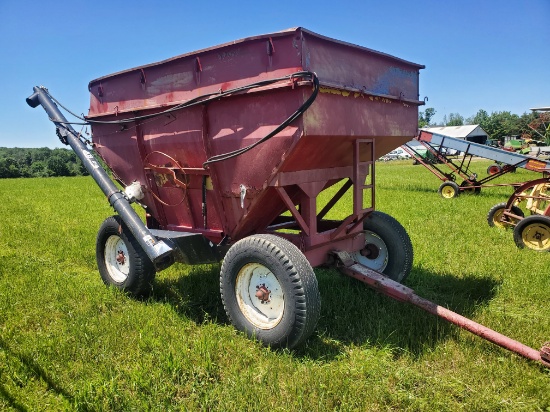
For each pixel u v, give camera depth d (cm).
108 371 392
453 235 893
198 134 501
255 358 420
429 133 1678
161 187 591
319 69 427
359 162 522
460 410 342
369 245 622
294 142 418
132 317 503
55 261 779
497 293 579
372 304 539
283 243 434
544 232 796
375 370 391
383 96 510
